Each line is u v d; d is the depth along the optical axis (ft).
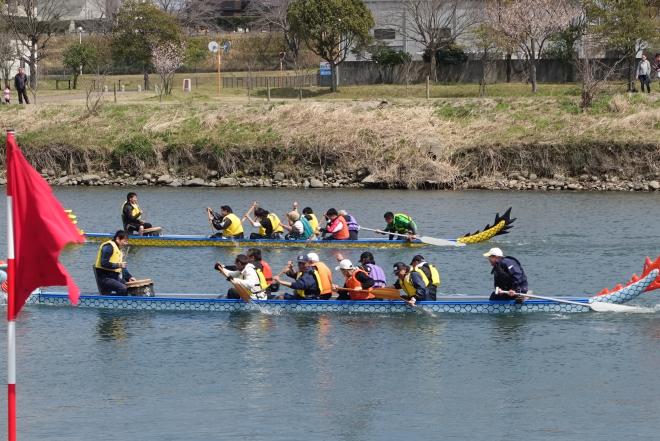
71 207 240.73
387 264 163.63
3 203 266.16
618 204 236.43
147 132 304.71
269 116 306.35
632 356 110.52
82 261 168.76
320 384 102.73
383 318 126.62
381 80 407.64
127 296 130.31
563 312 127.44
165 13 429.79
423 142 284.00
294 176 288.51
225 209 181.47
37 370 107.34
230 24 586.86
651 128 280.72
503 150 279.90
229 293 131.23
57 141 302.45
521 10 344.69
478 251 174.09
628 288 127.75
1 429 91.35
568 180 273.33
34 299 132.36
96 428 91.35
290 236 180.75
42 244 65.72
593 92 294.05
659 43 343.46
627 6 328.70
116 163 299.17
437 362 109.29
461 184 277.23
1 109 325.21
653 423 91.91
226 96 378.94
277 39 520.42
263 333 120.26
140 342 117.08
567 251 173.17
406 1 413.59
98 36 517.14
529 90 352.08
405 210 231.71
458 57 401.90
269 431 90.43
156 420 93.25
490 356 111.14
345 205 241.96
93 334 120.26
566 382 102.73
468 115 298.56
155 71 479.41
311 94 382.42
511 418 93.30
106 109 320.50
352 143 288.92
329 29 375.86
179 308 129.80
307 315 127.95
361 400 98.02
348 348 114.21
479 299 130.11
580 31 370.53
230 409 95.96
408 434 89.56
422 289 126.62
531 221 209.87
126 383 103.35
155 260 168.86
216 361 110.01
